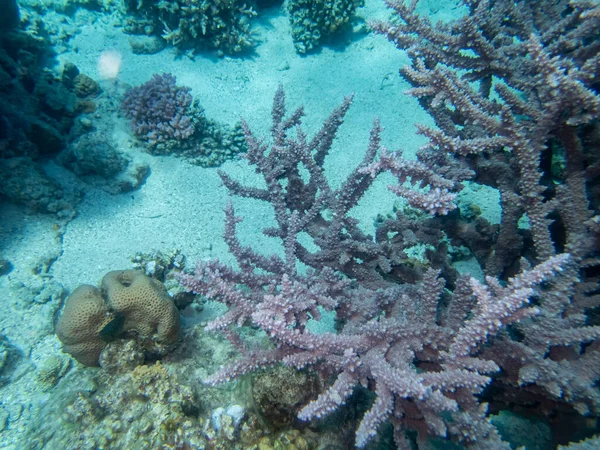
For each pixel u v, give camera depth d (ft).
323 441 1.97
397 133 3.98
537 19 2.37
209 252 3.24
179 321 2.27
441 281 1.75
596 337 1.51
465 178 2.07
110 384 2.17
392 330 1.72
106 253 3.16
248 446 1.88
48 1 5.30
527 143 1.82
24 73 3.99
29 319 2.67
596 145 1.83
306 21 4.97
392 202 3.50
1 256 2.97
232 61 5.10
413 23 2.18
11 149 3.45
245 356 1.87
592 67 1.63
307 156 2.23
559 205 1.83
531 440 1.94
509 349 1.61
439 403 1.40
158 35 5.26
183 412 1.97
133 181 3.69
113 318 2.15
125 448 1.83
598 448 1.34
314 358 1.73
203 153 4.02
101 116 4.04
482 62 2.19
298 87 4.76
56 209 3.29
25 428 2.17
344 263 2.25
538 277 1.48
